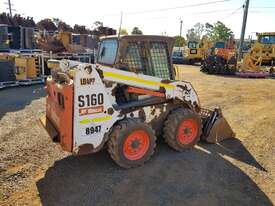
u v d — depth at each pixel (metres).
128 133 4.02
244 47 28.75
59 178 3.93
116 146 3.98
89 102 3.71
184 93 4.75
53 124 4.39
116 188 3.71
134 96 4.36
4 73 10.89
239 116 7.52
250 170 4.32
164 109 4.68
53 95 4.21
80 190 3.64
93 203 3.38
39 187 3.70
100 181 3.87
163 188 3.74
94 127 3.83
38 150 4.86
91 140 3.84
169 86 4.52
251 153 4.96
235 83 13.88
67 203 3.37
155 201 3.45
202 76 16.72
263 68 18.72
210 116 5.40
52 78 4.37
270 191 3.74
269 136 5.90
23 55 12.12
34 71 11.99
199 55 25.67
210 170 4.27
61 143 3.79
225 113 7.82
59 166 4.29
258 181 3.99
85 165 4.32
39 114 7.10
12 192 3.57
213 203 3.44
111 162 4.41
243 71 16.84
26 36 14.61
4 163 4.34
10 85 11.16
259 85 13.28
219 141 5.44
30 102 8.47
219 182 3.94
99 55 4.96
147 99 4.45
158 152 4.83
